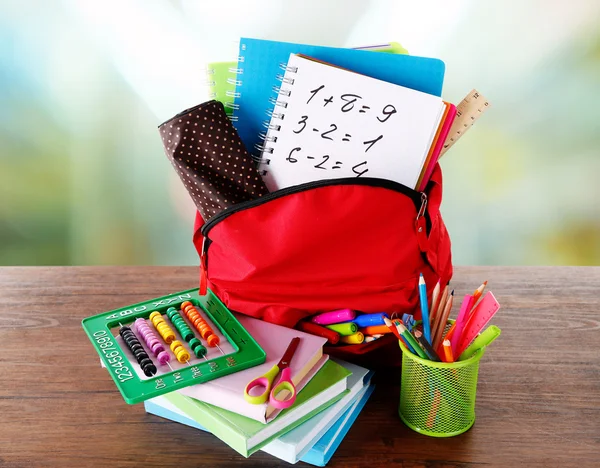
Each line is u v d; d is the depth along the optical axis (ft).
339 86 2.17
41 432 2.13
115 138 5.41
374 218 2.19
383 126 2.17
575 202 5.38
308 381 2.06
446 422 2.06
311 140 2.24
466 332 2.05
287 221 2.18
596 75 5.08
